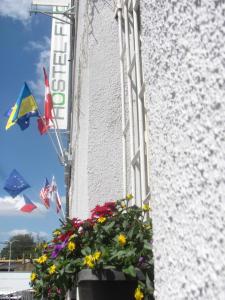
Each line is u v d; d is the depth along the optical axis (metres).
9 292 27.67
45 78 9.98
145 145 3.52
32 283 3.28
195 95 0.98
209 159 0.91
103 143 4.44
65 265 2.73
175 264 1.02
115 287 2.40
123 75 4.53
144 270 2.39
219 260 0.85
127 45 4.33
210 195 0.90
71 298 3.31
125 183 4.14
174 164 1.06
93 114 4.54
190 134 0.99
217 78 0.90
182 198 1.01
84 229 2.87
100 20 4.96
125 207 2.93
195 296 0.92
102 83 4.69
